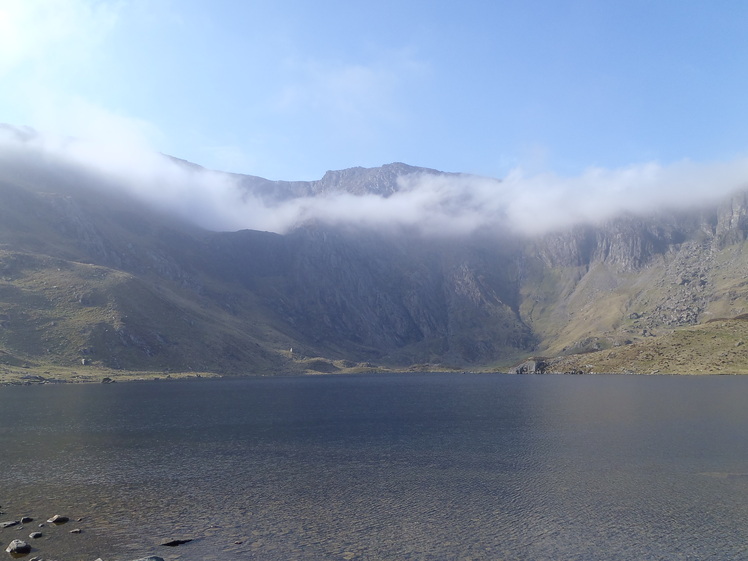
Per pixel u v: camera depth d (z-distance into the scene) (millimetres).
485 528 51562
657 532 50250
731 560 44281
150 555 45062
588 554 45594
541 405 163125
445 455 85062
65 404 166000
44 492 63469
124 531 50594
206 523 52875
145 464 78938
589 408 150375
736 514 54781
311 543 47906
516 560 44531
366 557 45062
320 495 62281
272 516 54906
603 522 52906
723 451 85438
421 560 44531
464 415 140625
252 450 90375
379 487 65812
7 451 89000
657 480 68125
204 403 176375
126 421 128125
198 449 91312
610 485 65938
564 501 59594
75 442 98125
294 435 107188
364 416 140875
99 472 73750
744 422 116875
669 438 97688
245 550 46312
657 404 155000
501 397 198625
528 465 77250
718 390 196750
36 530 50531
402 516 54938
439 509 57094
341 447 92938
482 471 73812
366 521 53500
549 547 47062
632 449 87875
